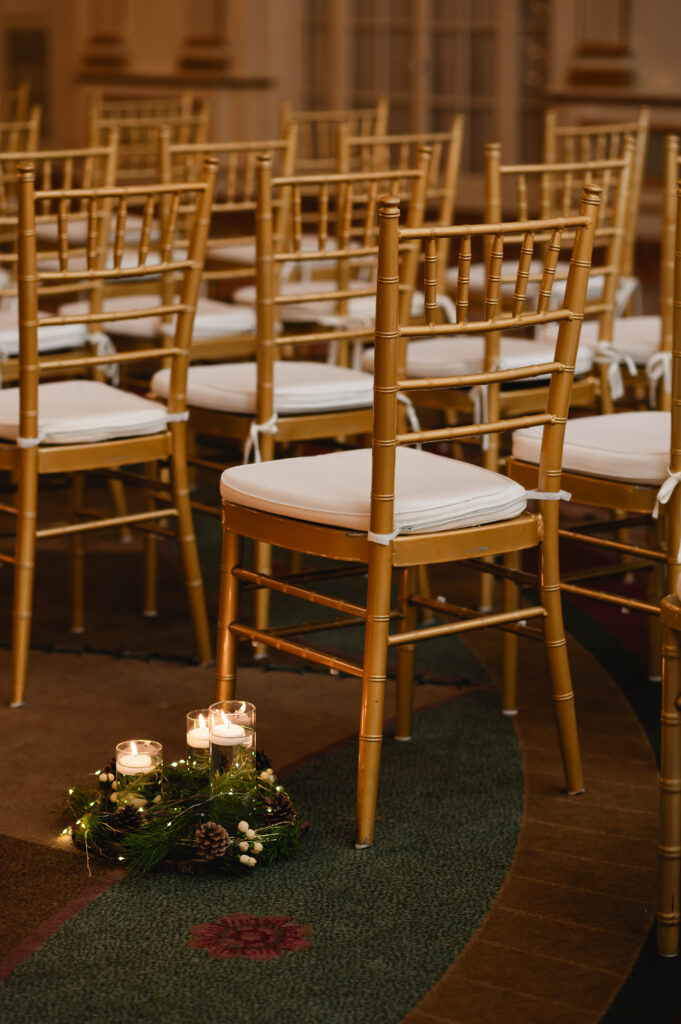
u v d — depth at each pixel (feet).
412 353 10.21
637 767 7.93
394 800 7.45
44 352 11.05
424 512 6.78
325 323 12.02
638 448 7.77
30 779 7.66
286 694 9.02
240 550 7.63
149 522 10.52
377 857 6.81
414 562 6.80
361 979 5.73
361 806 6.85
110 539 12.73
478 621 7.18
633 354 10.76
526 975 5.78
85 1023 5.41
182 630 10.29
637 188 12.41
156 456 9.10
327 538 6.89
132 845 6.61
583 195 6.96
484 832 7.09
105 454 8.83
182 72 28.71
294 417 9.39
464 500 6.91
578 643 10.00
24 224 8.13
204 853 6.55
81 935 6.06
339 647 9.96
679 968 5.85
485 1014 5.50
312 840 6.99
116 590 11.21
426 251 6.55
